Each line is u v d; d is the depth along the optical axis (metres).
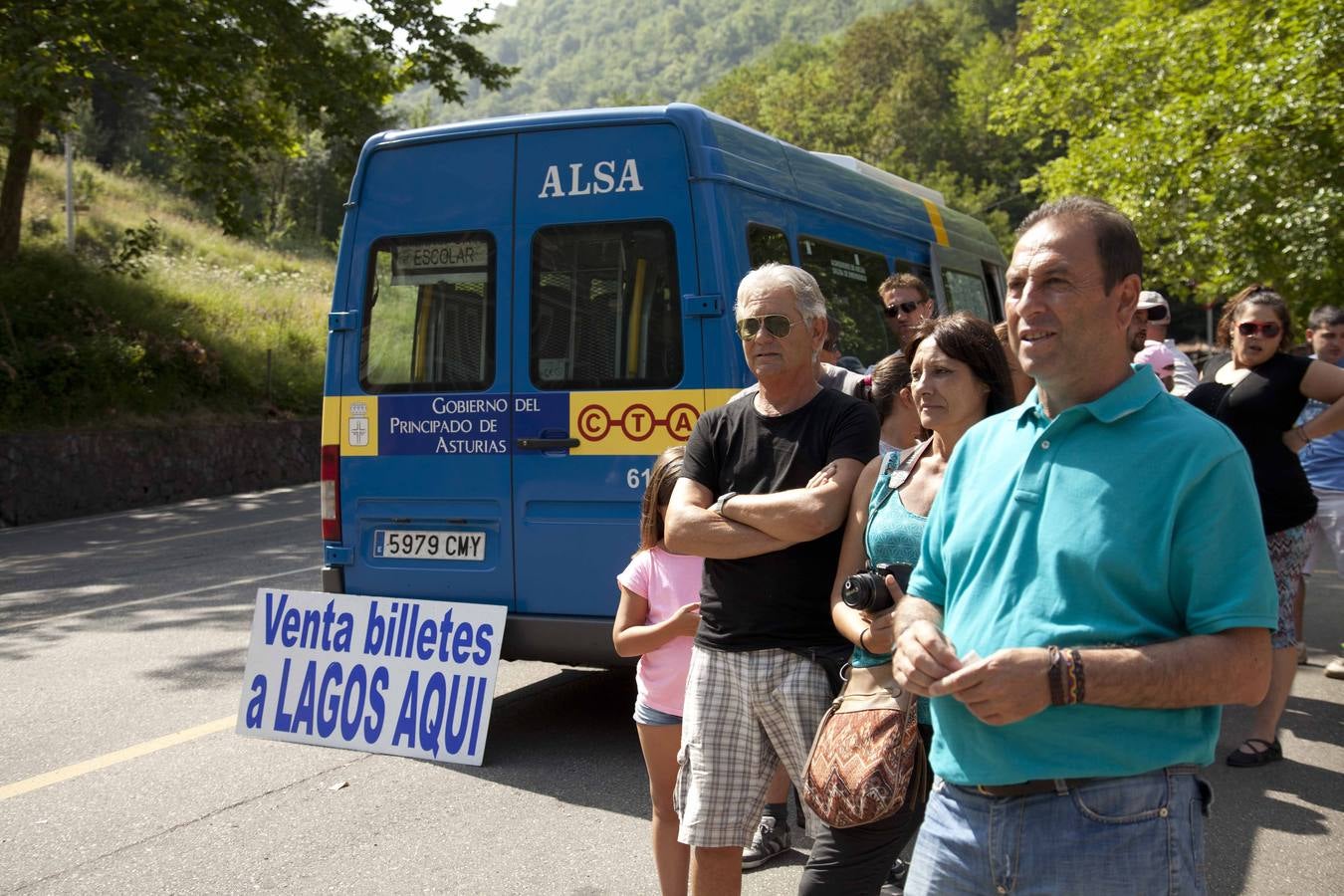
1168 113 17.48
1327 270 16.34
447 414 5.55
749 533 2.95
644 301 5.28
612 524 5.27
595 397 5.30
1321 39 15.16
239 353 22.34
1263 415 5.20
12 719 5.96
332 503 5.76
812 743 2.96
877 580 2.53
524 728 5.78
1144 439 1.90
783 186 5.98
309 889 3.92
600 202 5.37
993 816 1.99
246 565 11.18
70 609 9.05
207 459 19.28
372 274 5.76
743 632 3.01
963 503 2.15
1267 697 5.22
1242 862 4.18
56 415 17.69
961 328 2.78
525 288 5.46
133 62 18.56
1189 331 59.97
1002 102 21.94
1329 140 15.92
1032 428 2.06
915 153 76.94
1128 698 1.81
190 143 21.38
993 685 1.82
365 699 5.46
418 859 4.16
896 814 2.67
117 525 15.39
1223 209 17.17
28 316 18.91
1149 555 1.87
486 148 5.57
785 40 131.75
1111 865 1.89
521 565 5.40
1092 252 1.95
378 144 5.77
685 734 3.10
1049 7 20.84
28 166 21.16
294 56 19.75
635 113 5.34
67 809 4.66
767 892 3.93
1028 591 1.95
